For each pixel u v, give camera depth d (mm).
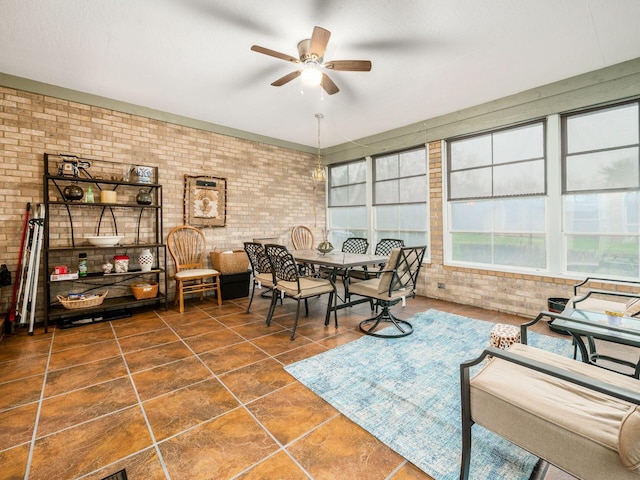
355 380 2094
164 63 2867
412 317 3451
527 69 2967
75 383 2066
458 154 4125
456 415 1723
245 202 4945
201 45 2580
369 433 1584
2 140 3104
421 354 2494
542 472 1330
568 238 3270
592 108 3059
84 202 3334
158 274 4008
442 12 2172
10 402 1846
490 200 3859
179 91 3471
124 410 1773
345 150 5562
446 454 1437
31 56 2756
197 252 4469
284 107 3941
